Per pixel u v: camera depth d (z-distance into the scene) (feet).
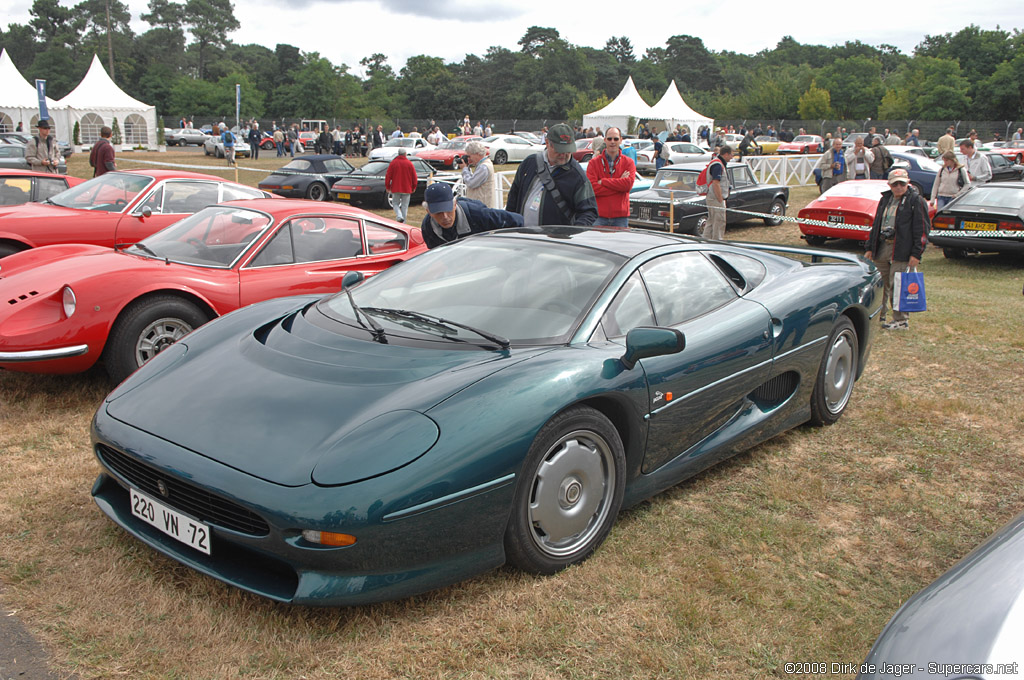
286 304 12.30
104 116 126.62
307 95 281.74
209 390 9.30
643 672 7.71
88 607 8.43
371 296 11.49
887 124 178.09
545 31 406.62
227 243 17.20
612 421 10.18
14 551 9.56
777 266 14.25
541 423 8.66
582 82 346.54
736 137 113.91
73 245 17.76
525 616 8.46
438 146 101.81
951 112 242.99
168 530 8.70
